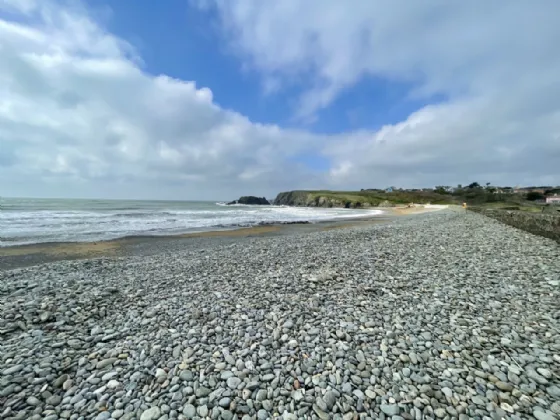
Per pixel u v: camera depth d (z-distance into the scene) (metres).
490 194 105.56
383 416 3.08
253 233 23.78
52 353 4.43
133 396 3.48
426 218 31.89
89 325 5.45
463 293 6.61
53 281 8.28
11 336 4.96
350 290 6.99
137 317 5.77
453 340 4.59
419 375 3.75
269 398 3.42
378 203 106.94
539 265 8.65
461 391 3.43
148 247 16.66
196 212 50.81
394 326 5.11
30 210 44.00
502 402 3.24
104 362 4.14
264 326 5.25
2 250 15.48
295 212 59.97
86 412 3.22
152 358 4.25
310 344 4.57
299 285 7.47
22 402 3.36
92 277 8.84
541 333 4.73
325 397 3.38
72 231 23.06
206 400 3.38
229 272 9.10
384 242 14.14
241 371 3.92
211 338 4.85
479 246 12.07
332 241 15.15
